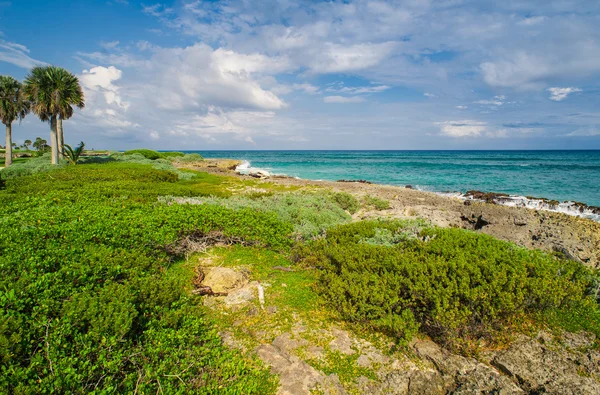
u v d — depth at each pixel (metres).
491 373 4.75
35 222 8.38
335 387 4.46
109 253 6.67
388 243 9.15
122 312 4.55
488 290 5.77
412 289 6.02
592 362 5.03
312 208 14.37
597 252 11.05
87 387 3.69
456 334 5.44
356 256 7.77
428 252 7.92
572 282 6.59
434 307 5.71
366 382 4.61
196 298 6.46
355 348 5.25
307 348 5.22
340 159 88.00
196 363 4.37
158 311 5.32
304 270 8.22
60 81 30.84
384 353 5.21
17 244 6.51
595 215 19.83
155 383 3.94
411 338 5.29
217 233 9.30
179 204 11.84
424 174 44.78
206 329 5.41
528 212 16.69
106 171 23.59
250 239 9.20
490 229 13.71
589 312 6.34
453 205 18.94
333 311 6.25
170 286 6.00
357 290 6.14
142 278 5.96
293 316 6.14
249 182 27.39
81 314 4.43
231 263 8.36
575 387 4.55
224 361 4.63
